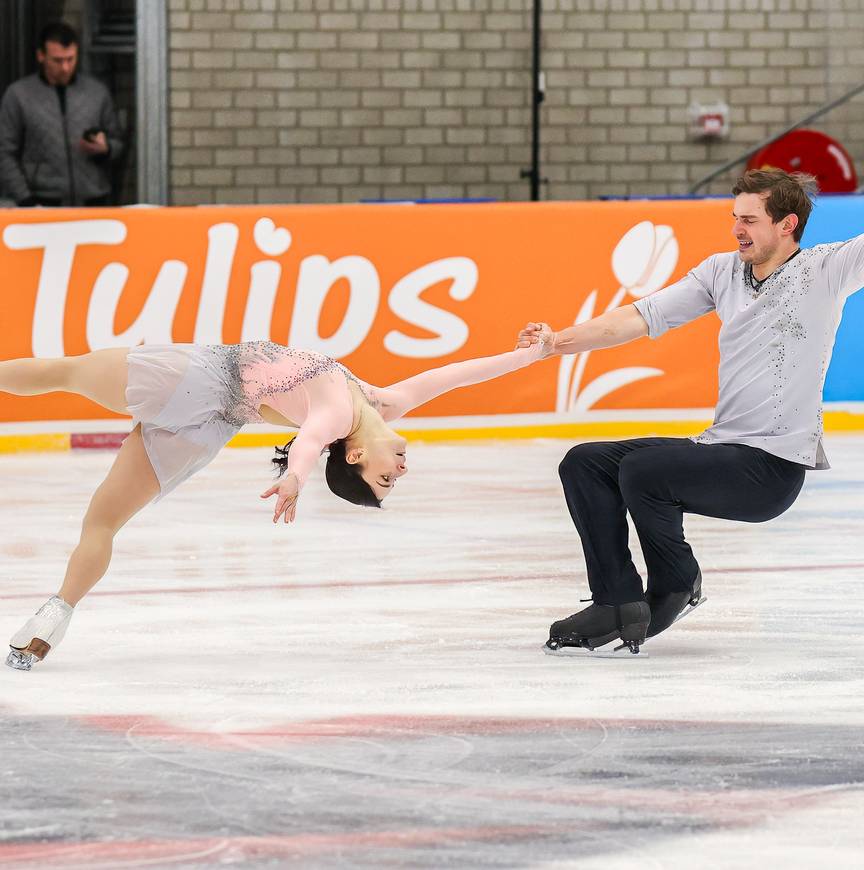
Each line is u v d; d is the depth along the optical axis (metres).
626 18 36.56
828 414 23.38
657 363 22.98
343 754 7.85
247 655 10.23
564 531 15.37
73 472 19.84
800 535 15.06
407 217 22.41
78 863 6.27
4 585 12.70
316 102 35.91
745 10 36.81
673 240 22.88
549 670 9.81
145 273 22.14
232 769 7.58
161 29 34.81
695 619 11.41
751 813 6.89
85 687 9.33
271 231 22.23
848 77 37.06
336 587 12.64
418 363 22.61
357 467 9.59
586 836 6.58
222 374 9.60
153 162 35.19
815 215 23.12
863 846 6.47
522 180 36.78
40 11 35.78
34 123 27.41
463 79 36.31
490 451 21.61
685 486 9.85
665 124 37.00
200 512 16.62
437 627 11.15
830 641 10.66
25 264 21.88
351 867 6.21
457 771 7.54
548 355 10.42
